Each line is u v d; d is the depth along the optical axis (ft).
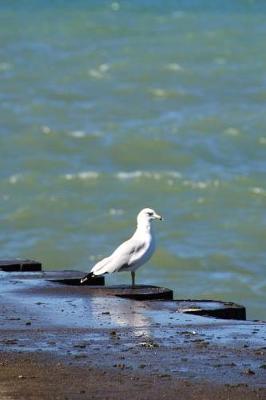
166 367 32.32
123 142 125.49
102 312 41.32
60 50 190.70
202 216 97.45
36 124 135.85
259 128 132.36
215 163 118.73
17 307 42.32
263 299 74.64
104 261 48.06
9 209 101.14
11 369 32.35
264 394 29.37
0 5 255.91
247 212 98.84
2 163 118.62
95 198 104.53
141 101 149.69
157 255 83.05
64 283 49.03
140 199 104.22
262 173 113.70
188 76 166.09
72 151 123.54
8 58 183.32
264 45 193.57
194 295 75.25
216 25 219.00
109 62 176.35
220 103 148.15
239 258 84.33
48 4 255.91
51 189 107.76
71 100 150.61
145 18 230.68
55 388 30.12
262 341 35.94
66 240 91.25
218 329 38.11
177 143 125.39
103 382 30.68
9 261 53.93
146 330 37.91
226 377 31.12
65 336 36.91
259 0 260.21
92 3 255.91
